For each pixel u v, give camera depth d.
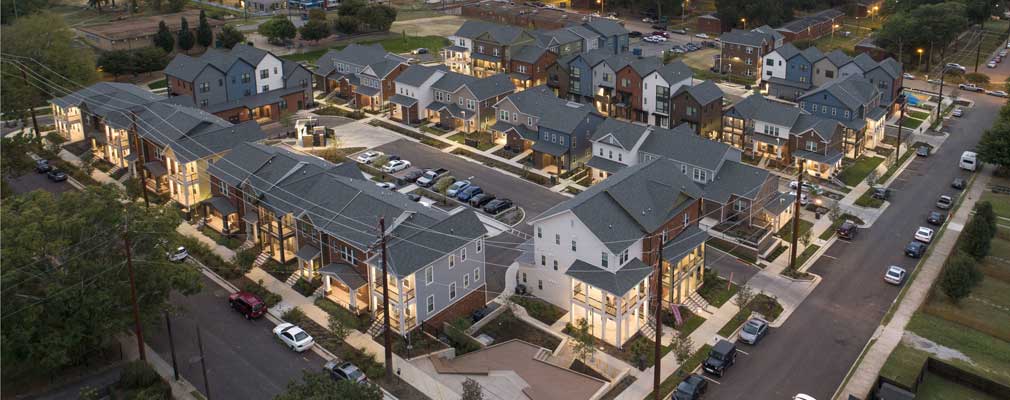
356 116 114.69
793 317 63.59
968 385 55.22
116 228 54.00
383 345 58.81
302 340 57.81
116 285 52.31
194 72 107.31
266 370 55.62
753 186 78.38
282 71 116.81
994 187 90.19
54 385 52.84
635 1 189.88
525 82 127.94
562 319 63.31
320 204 66.75
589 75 119.00
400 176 92.25
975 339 60.59
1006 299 67.81
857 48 147.88
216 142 82.00
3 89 99.50
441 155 100.00
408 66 118.69
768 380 55.16
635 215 62.47
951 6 146.12
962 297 65.62
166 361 56.34
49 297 49.00
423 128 109.06
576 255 62.06
